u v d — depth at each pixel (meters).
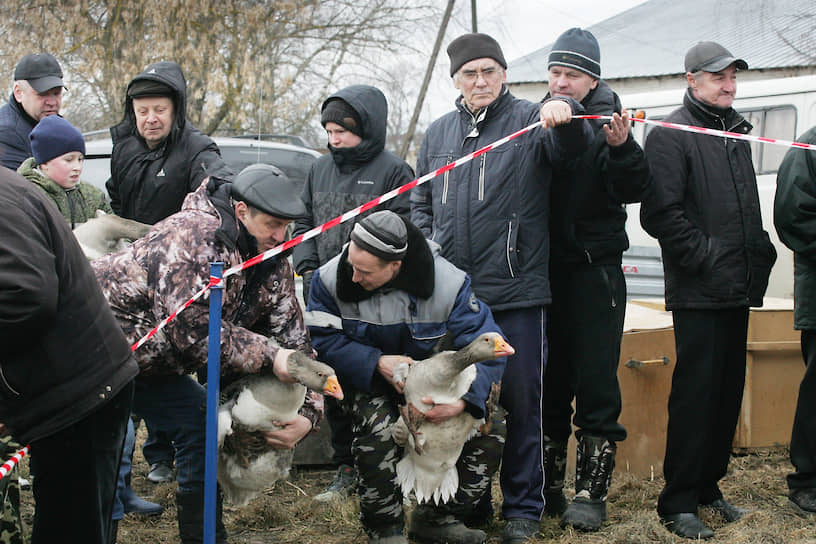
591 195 4.04
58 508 2.66
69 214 4.51
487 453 3.71
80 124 18.42
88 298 2.56
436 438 3.47
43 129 4.38
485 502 4.14
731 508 4.26
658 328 4.95
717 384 4.01
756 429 5.29
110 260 3.19
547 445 4.30
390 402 3.72
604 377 4.05
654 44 19.78
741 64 4.00
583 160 4.00
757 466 5.08
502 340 3.28
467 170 3.99
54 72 4.95
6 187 2.33
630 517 4.19
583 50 4.11
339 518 4.24
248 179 3.17
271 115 17.33
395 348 3.75
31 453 2.64
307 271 4.84
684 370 4.01
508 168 3.91
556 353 4.26
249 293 3.34
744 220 4.00
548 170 3.96
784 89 8.10
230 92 17.03
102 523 2.72
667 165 4.03
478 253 3.93
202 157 4.45
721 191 4.00
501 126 4.00
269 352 3.13
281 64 18.47
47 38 17.00
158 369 3.25
